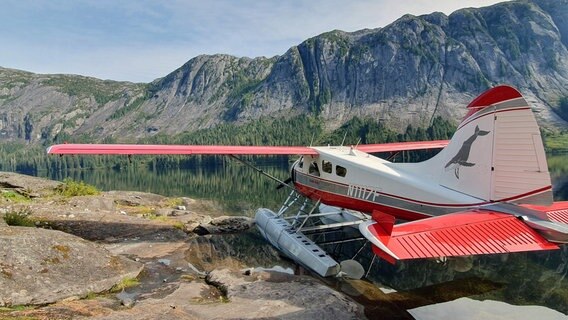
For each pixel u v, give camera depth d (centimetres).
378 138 10356
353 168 873
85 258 678
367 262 851
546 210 601
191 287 668
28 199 1438
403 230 483
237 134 16950
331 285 706
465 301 612
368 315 564
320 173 961
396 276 747
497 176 609
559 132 11288
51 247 659
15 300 541
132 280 699
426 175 748
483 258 831
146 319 488
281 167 6875
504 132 601
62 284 598
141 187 3872
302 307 559
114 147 889
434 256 428
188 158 11319
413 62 18875
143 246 957
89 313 502
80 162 14438
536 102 14825
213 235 1117
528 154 579
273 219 1058
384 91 18800
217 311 543
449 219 532
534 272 737
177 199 1895
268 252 955
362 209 866
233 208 1742
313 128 17388
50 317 474
